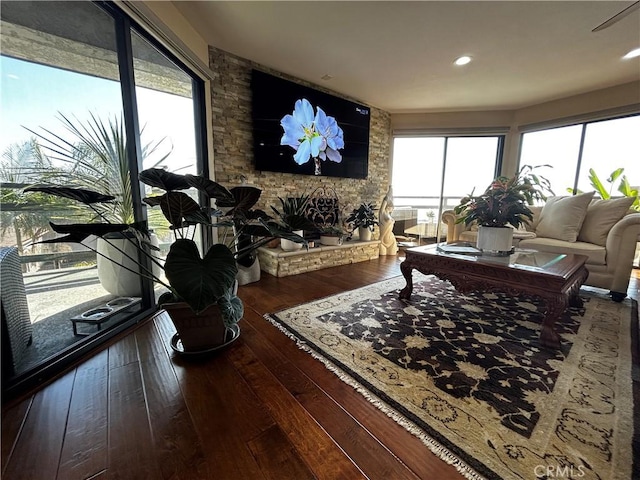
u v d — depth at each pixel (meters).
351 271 3.25
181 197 1.35
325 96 3.52
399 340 1.67
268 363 1.44
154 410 1.12
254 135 2.99
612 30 2.22
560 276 1.56
